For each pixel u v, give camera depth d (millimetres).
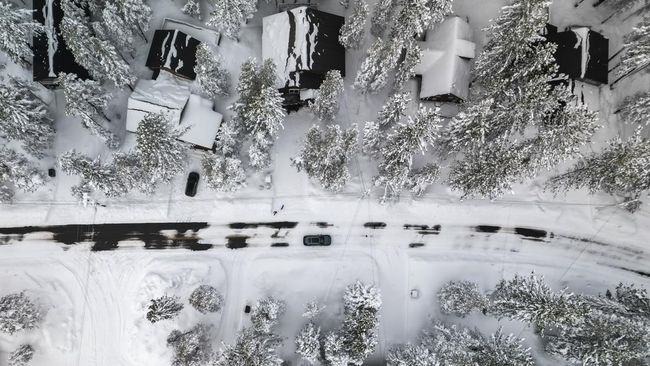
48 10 38500
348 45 40875
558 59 41750
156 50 40469
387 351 41625
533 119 36562
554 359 41375
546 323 34938
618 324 34719
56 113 42000
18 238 42000
